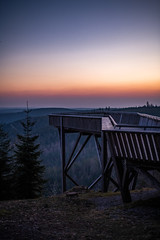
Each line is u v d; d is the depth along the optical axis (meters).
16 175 18.08
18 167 18.25
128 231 5.32
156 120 11.26
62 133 18.28
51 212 7.57
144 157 6.93
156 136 6.51
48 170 100.31
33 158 18.62
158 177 10.16
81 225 6.21
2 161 18.67
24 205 8.34
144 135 6.77
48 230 5.77
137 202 7.49
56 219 6.82
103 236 5.24
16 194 17.98
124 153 7.57
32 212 7.49
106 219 6.50
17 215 7.08
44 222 6.49
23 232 5.52
